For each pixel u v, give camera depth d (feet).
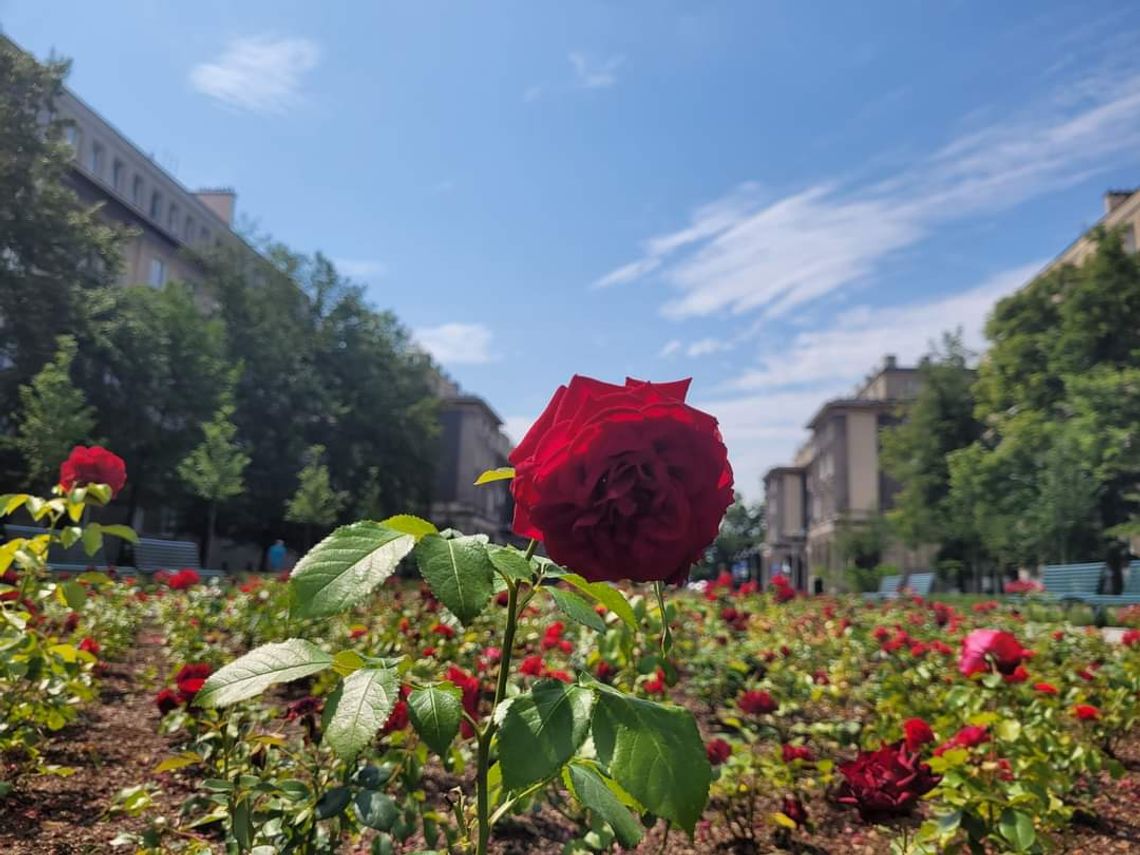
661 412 3.88
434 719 3.94
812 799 12.12
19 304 93.15
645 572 3.83
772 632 25.02
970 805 7.79
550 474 3.85
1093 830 10.87
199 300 167.73
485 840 4.27
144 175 167.22
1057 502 94.32
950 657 18.38
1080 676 15.75
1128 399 91.71
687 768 3.65
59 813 9.77
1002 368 119.34
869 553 167.02
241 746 8.39
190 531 133.69
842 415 203.00
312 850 7.06
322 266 149.89
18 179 92.94
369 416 146.30
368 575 3.67
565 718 3.76
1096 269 109.50
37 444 82.53
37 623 14.34
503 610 19.02
